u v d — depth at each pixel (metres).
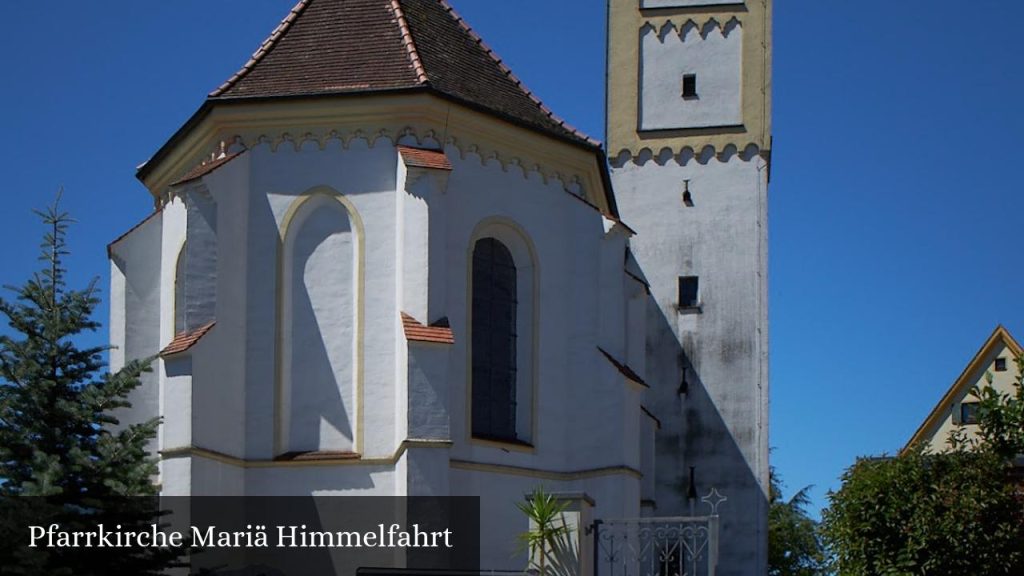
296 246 32.44
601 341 34.56
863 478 31.03
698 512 44.84
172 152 34.78
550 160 34.94
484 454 32.59
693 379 45.66
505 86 35.88
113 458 26.64
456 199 32.91
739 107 46.81
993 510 30.12
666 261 46.41
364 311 31.83
